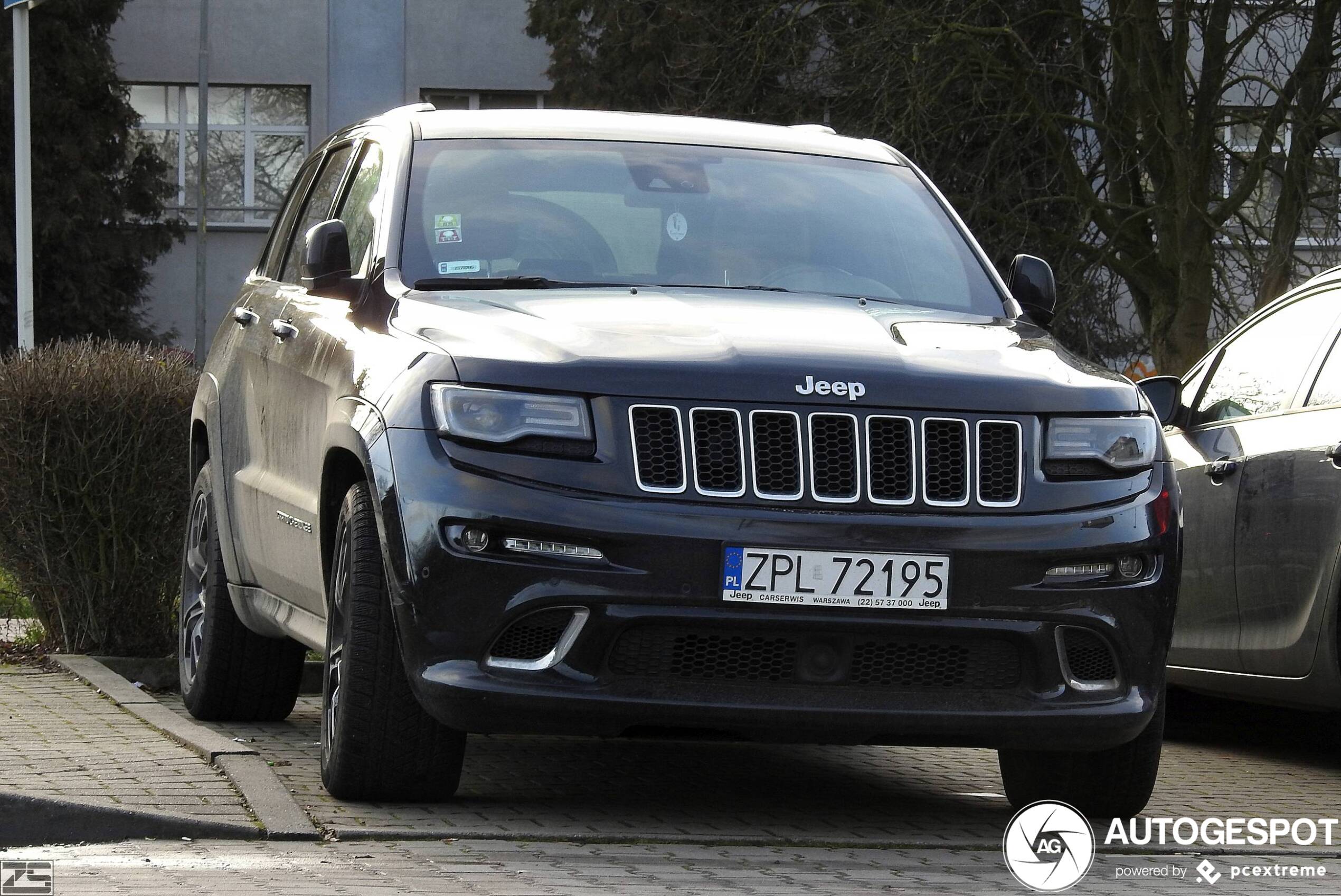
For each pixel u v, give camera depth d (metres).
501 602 6.45
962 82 28.81
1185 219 28.81
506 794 7.67
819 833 7.12
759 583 6.43
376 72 53.09
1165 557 6.96
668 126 9.22
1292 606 9.78
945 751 9.93
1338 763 10.31
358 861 6.09
